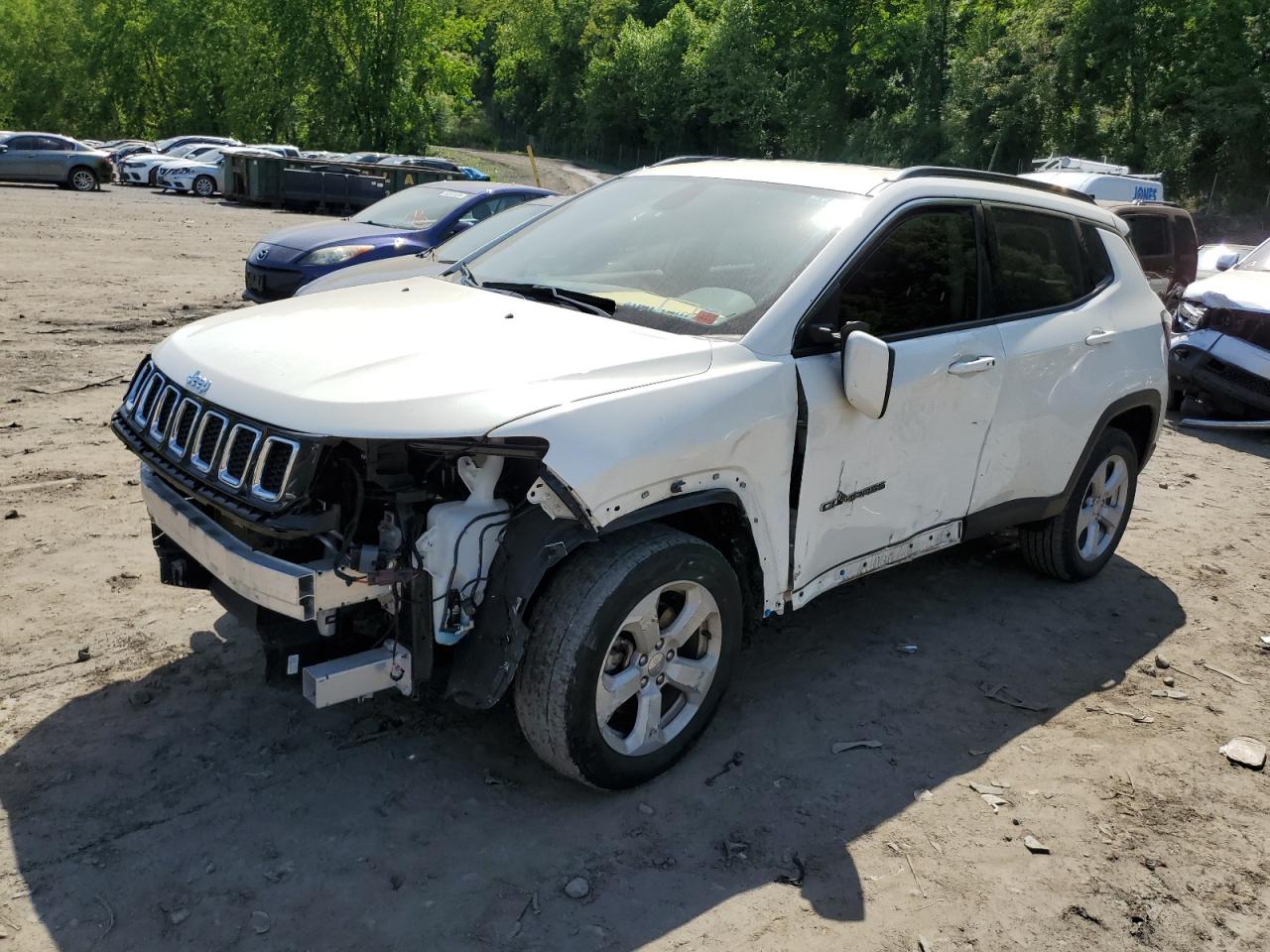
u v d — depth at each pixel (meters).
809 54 62.12
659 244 3.92
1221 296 9.03
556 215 4.48
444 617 2.87
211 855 2.85
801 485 3.47
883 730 3.74
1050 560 5.11
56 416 7.02
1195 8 42.44
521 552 2.86
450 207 11.05
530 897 2.77
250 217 25.64
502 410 2.79
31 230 18.89
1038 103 48.09
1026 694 4.09
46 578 4.45
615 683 3.09
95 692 3.61
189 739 3.38
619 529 2.96
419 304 3.62
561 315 3.49
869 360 3.34
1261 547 6.10
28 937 2.52
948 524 4.22
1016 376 4.26
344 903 2.71
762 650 4.32
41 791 3.06
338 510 2.77
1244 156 43.06
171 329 10.51
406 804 3.13
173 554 3.45
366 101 55.44
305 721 3.52
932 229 4.02
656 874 2.90
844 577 3.82
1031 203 4.57
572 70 94.12
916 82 57.53
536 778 3.30
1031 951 2.71
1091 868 3.06
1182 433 9.25
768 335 3.40
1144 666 4.41
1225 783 3.55
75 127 70.50
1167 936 2.81
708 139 77.56
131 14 67.06
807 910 2.80
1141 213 12.60
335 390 2.83
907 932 2.75
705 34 76.25
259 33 58.81
